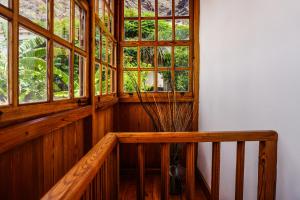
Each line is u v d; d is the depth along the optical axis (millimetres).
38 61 986
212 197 1250
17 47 799
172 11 2914
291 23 1041
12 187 761
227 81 1836
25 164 838
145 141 1215
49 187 1029
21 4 857
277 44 1152
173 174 2422
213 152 1240
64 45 1213
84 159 793
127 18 2941
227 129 1826
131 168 2982
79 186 598
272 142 1191
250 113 1447
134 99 2887
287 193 1104
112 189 1201
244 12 1524
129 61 2971
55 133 1093
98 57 1979
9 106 759
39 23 1002
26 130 755
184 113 2812
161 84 2969
